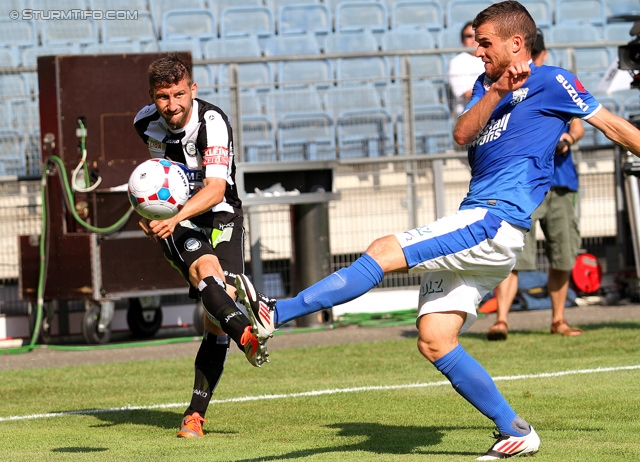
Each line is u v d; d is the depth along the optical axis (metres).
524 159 9.48
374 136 29.31
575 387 14.37
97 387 17.19
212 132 11.71
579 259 27.47
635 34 18.36
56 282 23.00
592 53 37.09
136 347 23.22
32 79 31.83
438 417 12.38
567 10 39.69
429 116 29.56
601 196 28.92
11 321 25.84
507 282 20.94
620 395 13.45
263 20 37.56
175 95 11.30
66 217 23.28
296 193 24.00
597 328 22.22
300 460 9.28
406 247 9.14
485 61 9.52
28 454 10.28
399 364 18.42
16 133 27.30
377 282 9.13
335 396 14.59
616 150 28.77
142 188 10.69
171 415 13.59
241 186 23.98
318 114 29.67
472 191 9.66
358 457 9.40
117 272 22.94
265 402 14.30
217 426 12.36
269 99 29.19
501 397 9.39
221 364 11.95
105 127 22.98
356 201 27.91
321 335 23.92
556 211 21.08
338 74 35.19
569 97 9.48
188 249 11.52
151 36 35.12
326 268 24.84
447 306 9.48
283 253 27.08
